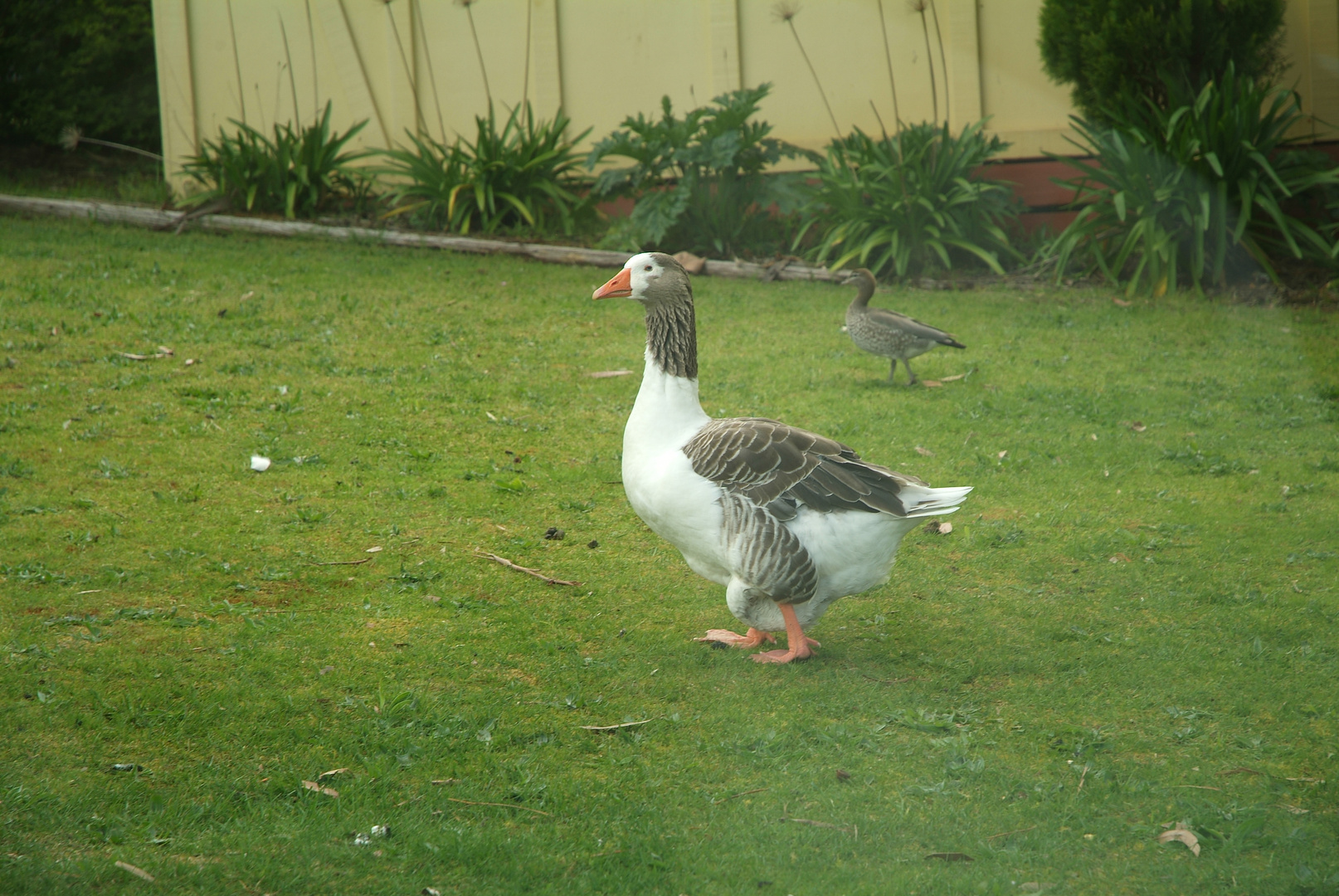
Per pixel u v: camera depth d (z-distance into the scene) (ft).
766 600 16.43
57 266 37.58
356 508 21.80
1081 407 29.37
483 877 11.37
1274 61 43.50
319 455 24.30
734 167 44.37
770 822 12.46
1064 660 16.70
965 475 24.72
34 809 12.04
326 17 49.11
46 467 22.49
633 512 22.49
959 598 19.06
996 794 13.08
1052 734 14.47
